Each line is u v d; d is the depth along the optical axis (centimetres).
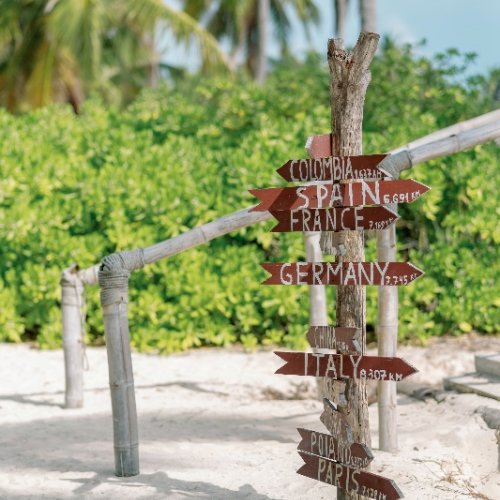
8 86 2522
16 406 755
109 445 618
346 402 448
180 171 1016
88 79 2289
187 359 948
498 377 756
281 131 1034
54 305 1030
